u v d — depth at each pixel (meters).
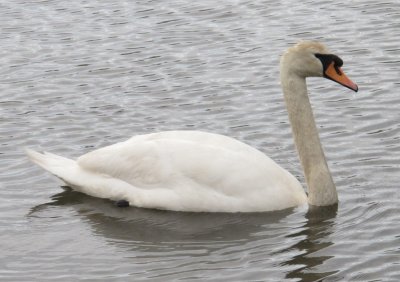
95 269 14.22
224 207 15.83
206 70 21.94
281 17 24.66
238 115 19.67
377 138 18.30
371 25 23.75
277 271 13.91
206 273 13.94
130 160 16.33
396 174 16.86
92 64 22.52
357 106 19.73
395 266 13.88
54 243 15.09
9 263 14.46
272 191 15.89
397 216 15.41
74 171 16.75
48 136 19.06
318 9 25.00
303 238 14.93
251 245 14.79
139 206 16.19
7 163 17.98
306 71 15.95
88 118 19.83
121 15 25.30
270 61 22.19
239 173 15.89
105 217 15.92
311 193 16.00
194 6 25.64
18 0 26.38
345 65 21.75
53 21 25.08
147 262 14.40
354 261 14.09
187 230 15.40
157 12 25.38
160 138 16.52
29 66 22.56
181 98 20.62
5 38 24.17
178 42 23.52
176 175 16.05
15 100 20.81
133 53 23.02
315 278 13.67
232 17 24.84
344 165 17.31
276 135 18.70
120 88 21.25
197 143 16.27
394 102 19.78
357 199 16.09
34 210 16.20
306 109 16.11
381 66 21.56
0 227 15.63
